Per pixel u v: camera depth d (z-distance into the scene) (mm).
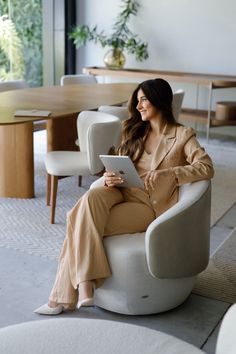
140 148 2840
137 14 7258
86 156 4082
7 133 4375
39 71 7977
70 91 5363
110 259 2523
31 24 7711
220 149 6277
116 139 3797
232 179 5078
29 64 7836
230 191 4730
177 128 2783
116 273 2520
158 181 2719
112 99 4898
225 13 6699
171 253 2467
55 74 7961
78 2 7699
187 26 6969
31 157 4367
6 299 2805
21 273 3107
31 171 4398
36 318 2617
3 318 2615
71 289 2590
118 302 2586
